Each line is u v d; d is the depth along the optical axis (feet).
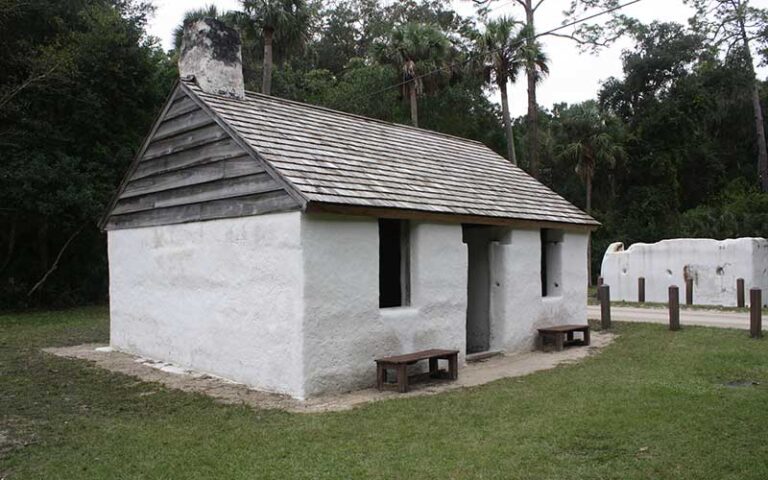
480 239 40.73
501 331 38.86
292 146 31.55
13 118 68.44
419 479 17.08
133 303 38.83
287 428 22.03
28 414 24.76
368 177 32.04
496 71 108.68
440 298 33.47
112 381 30.86
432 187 35.50
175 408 25.36
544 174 156.56
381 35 154.51
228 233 30.89
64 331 51.06
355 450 19.51
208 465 18.48
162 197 35.94
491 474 17.31
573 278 45.27
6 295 69.31
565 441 20.02
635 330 46.60
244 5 96.32
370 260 29.66
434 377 31.32
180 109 34.76
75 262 77.25
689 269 71.36
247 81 118.83
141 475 17.80
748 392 26.32
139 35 78.79
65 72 67.62
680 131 140.87
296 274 27.04
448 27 140.77
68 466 18.63
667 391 26.45
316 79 127.03
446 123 135.64
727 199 139.85
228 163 31.01
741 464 17.88
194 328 33.24
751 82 141.28
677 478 17.01
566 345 41.78
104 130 73.61
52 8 72.74
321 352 27.37
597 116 130.93
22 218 68.13
